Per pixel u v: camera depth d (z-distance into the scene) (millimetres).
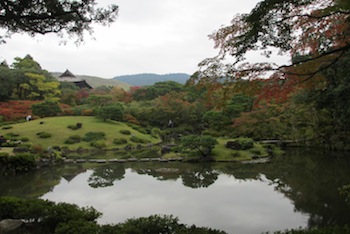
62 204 7570
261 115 26562
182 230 5641
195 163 19609
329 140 23391
